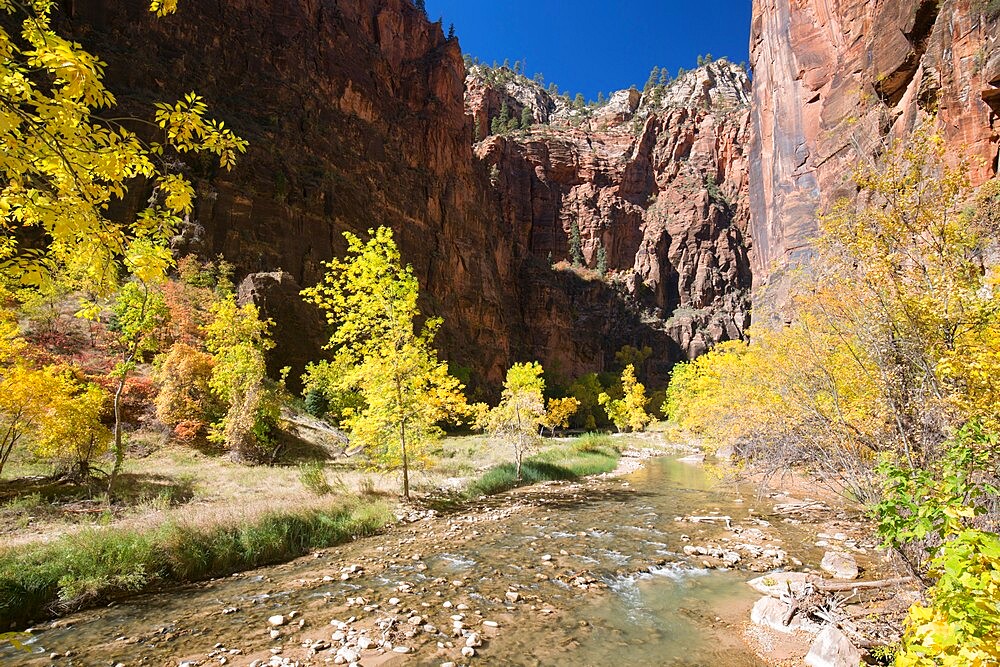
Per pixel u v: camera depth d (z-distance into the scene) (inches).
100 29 1886.1
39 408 488.4
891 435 304.5
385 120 3149.6
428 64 3764.8
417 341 641.0
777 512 614.2
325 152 2495.1
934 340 261.7
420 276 2967.5
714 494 768.9
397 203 2908.5
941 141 286.2
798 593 319.0
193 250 1582.2
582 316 4692.4
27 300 884.6
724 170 5762.8
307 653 263.3
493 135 5295.3
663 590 358.6
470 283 3425.2
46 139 127.3
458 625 295.9
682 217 5442.9
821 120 1622.8
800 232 1699.1
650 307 5078.7
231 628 293.9
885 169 317.1
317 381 1251.2
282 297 1504.7
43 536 394.3
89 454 557.0
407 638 279.6
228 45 2324.1
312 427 1131.9
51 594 323.3
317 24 2876.5
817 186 1640.0
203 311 1304.1
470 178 3865.7
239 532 442.6
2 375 484.1
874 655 236.5
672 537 509.4
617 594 351.3
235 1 2427.4
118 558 367.2
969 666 91.7
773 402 390.9
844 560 388.8
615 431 2746.1
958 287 258.5
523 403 987.3
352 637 280.2
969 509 116.3
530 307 4343.0
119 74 1791.3
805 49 1781.5
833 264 338.0
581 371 4384.8
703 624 299.9
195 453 836.6
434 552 455.5
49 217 132.7
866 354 312.3
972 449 150.6
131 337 631.8
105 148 141.3
